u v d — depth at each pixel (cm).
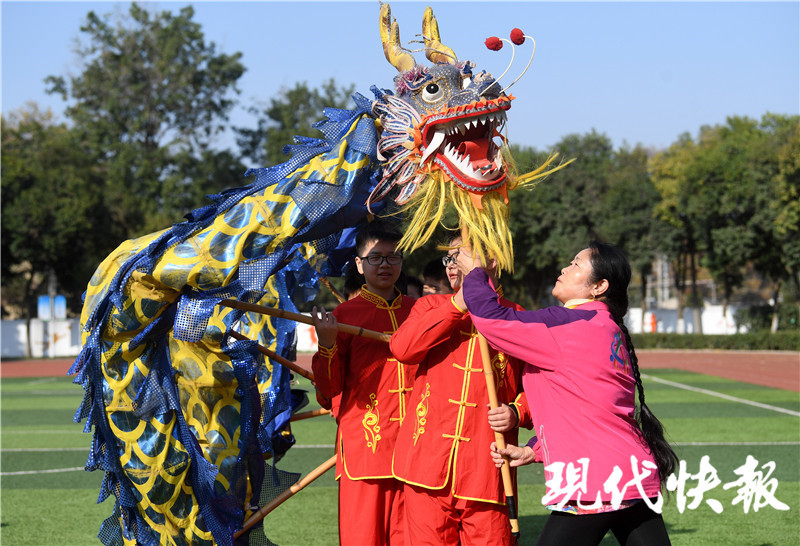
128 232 3281
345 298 477
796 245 3009
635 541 313
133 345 371
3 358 3141
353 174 365
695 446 925
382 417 388
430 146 347
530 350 317
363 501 385
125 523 386
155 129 3441
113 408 375
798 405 1349
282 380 455
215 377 378
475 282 334
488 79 350
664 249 3375
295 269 468
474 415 353
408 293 539
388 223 416
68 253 3119
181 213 3241
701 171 3148
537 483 761
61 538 568
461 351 360
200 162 3400
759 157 3034
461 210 345
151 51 3450
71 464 880
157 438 372
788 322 3431
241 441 383
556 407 316
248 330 465
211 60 3494
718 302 4634
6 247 3036
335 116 389
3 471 838
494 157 352
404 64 372
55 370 2494
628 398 317
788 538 547
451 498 354
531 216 3328
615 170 3625
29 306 3195
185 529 376
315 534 576
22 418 1291
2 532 584
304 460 881
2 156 3080
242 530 396
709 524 587
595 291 334
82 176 3266
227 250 354
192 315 355
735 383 1777
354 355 396
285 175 369
